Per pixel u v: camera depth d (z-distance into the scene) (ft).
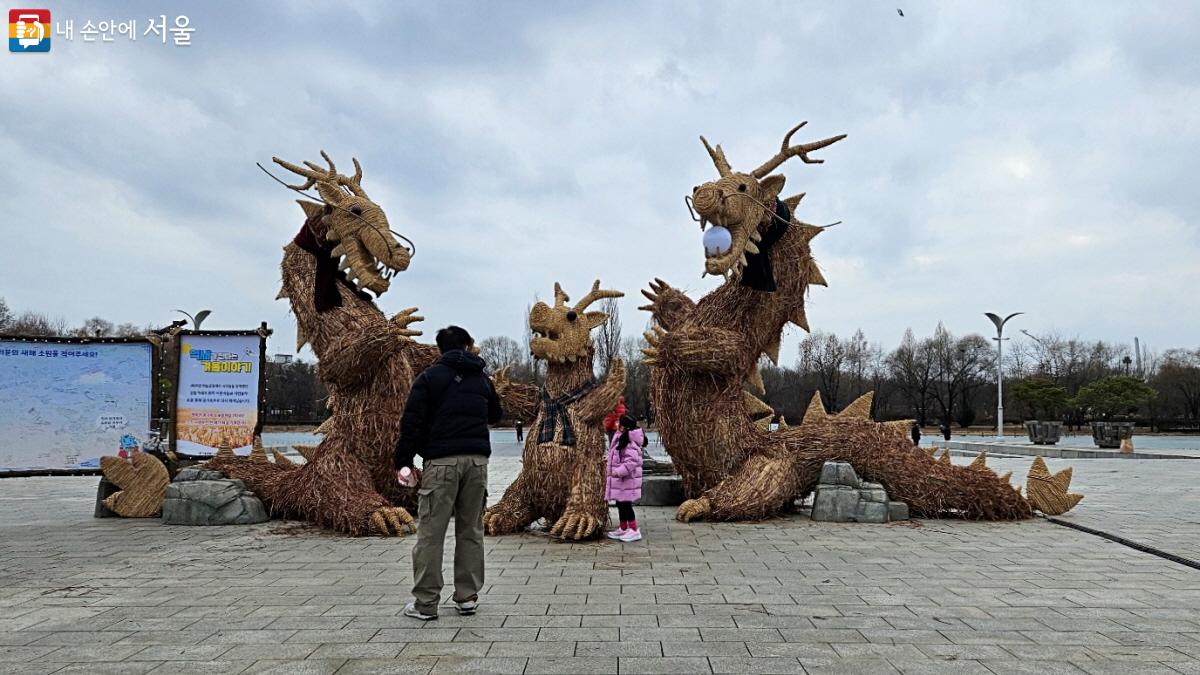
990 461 72.64
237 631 14.40
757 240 28.25
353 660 12.71
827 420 31.89
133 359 33.88
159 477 29.99
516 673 12.09
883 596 17.21
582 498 24.59
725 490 28.81
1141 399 151.43
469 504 15.67
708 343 28.09
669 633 14.24
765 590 17.76
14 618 15.39
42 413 32.96
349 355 26.53
